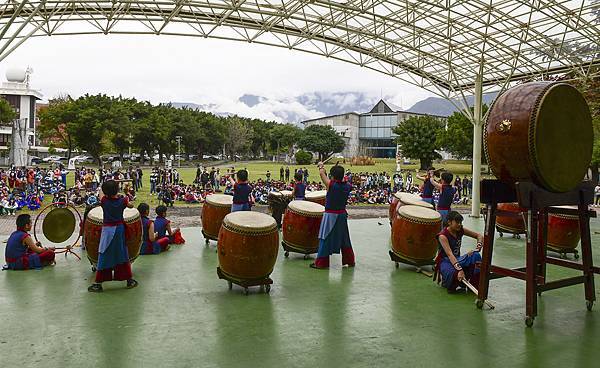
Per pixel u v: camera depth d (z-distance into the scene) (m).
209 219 8.89
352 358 3.92
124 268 5.92
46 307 5.11
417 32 14.82
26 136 30.17
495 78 17.91
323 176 7.32
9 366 3.62
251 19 13.92
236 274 5.75
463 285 6.07
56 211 7.71
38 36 13.00
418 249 7.06
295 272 7.08
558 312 5.30
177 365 3.71
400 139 47.75
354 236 10.87
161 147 54.03
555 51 15.41
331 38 15.47
